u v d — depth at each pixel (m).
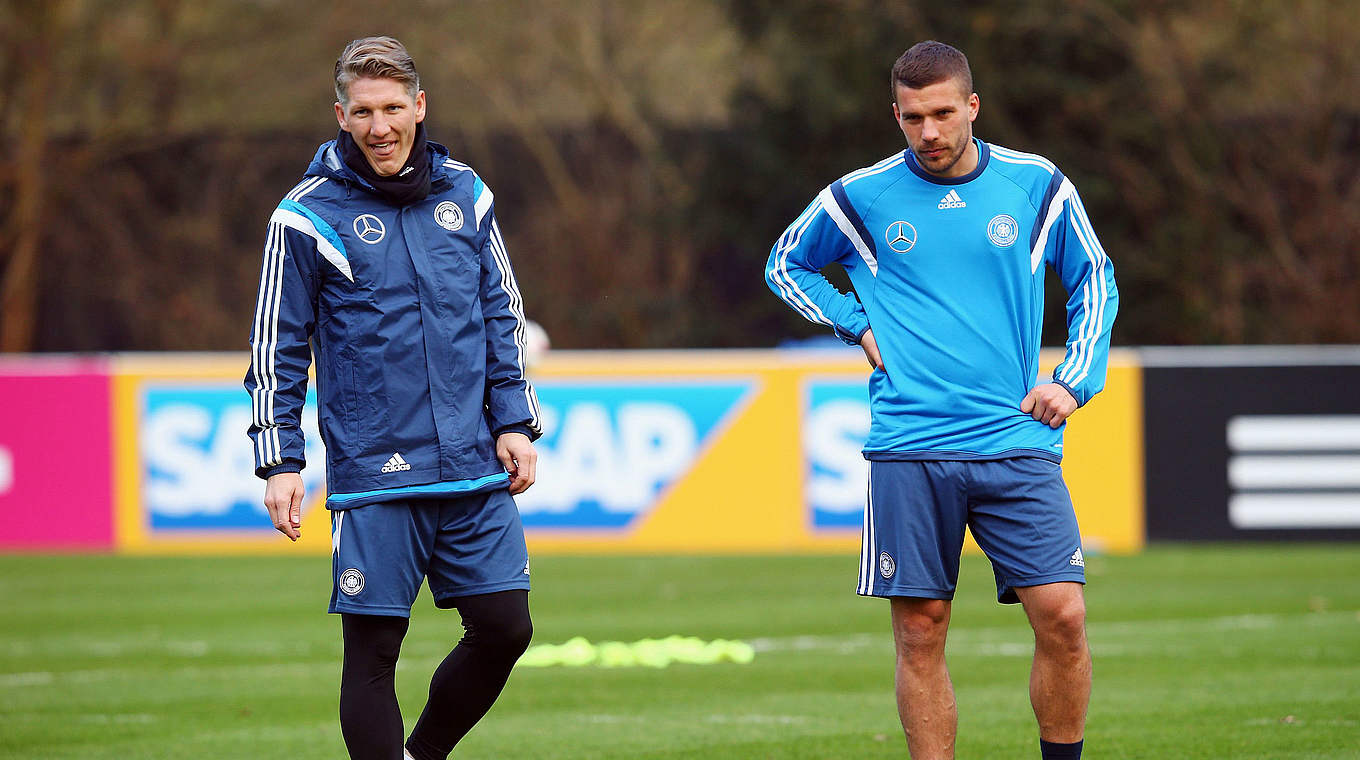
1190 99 80.50
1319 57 79.31
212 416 46.28
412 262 14.48
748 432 45.56
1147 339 81.88
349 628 14.75
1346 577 38.69
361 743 14.49
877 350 15.52
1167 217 81.19
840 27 80.94
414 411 14.45
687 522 45.75
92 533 46.56
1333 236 79.88
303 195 14.49
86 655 29.53
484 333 14.97
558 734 21.23
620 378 45.91
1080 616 14.97
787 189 83.81
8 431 46.69
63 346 87.19
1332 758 18.75
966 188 15.35
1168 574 39.59
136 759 20.02
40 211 83.88
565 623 33.25
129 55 83.56
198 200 88.06
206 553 46.06
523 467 14.80
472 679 15.06
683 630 32.09
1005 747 19.86
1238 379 43.97
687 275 90.19
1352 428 43.66
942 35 79.94
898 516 15.27
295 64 87.94
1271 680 24.81
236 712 23.45
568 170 92.62
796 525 45.50
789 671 26.75
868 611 34.59
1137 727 20.88
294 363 14.61
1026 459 15.12
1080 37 79.50
